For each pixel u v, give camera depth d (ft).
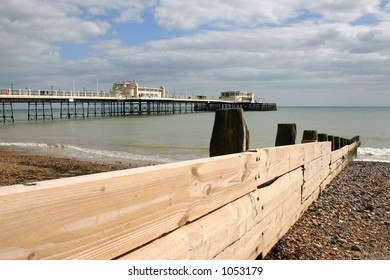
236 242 8.52
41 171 45.83
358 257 12.10
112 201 4.72
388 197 22.09
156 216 5.64
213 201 7.57
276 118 253.03
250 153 9.68
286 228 13.50
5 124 186.70
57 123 191.93
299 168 15.79
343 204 19.34
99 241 4.51
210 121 208.13
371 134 115.85
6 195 3.41
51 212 3.86
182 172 6.37
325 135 28.40
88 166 50.39
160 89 338.75
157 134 120.26
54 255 3.89
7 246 3.42
